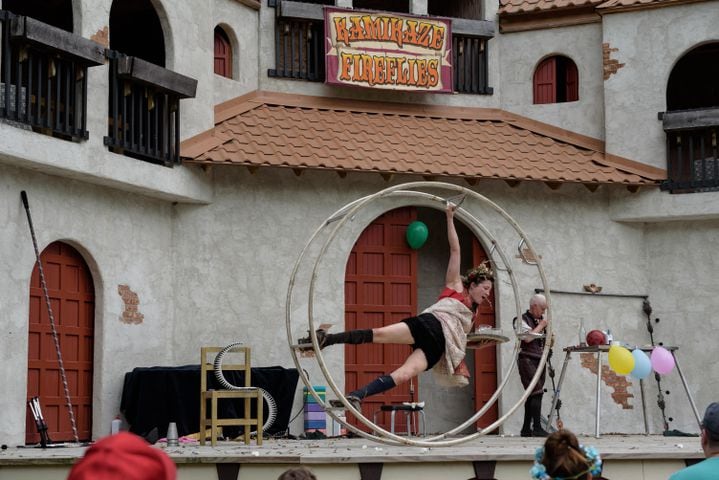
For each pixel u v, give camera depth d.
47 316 15.74
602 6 19.89
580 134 20.23
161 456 3.29
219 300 18.16
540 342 16.42
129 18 19.66
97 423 16.39
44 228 15.45
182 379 16.17
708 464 6.21
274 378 16.84
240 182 18.52
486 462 10.99
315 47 19.66
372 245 19.25
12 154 14.15
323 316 18.56
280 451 11.48
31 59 14.61
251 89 19.25
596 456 5.95
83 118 15.48
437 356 11.29
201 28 18.08
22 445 14.66
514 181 19.27
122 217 17.03
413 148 18.94
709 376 19.56
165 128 17.16
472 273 11.91
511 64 20.67
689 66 21.73
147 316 17.44
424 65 19.86
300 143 18.28
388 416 19.05
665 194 19.47
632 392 19.52
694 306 19.73
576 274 19.69
